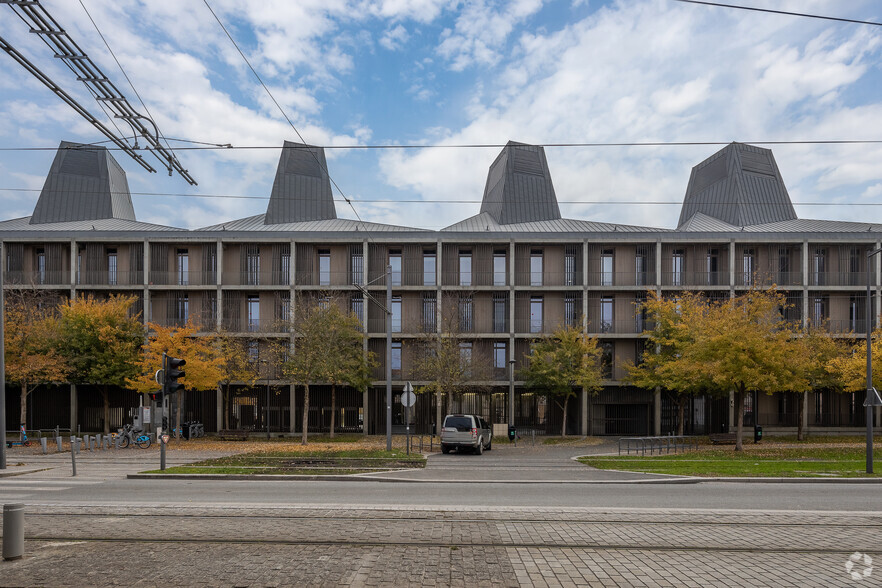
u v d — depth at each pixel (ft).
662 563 25.58
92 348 103.50
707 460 70.59
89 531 30.71
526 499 42.01
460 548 27.68
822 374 101.65
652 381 106.52
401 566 24.62
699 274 126.41
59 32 27.55
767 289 95.96
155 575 23.18
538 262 131.34
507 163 161.27
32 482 50.57
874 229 130.93
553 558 26.17
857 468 61.82
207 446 88.53
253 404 122.83
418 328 119.96
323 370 98.73
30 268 125.80
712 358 84.38
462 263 130.62
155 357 92.94
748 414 126.11
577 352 109.60
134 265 124.67
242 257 126.93
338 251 128.77
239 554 26.27
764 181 160.76
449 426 82.74
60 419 122.83
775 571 24.61
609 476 54.75
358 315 126.11
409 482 51.21
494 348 127.54
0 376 62.39
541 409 128.06
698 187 177.27
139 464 63.82
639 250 129.70
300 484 49.57
